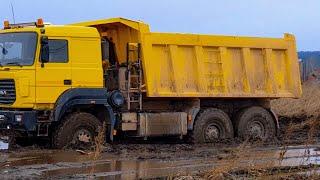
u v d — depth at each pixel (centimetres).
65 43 1462
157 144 1659
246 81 1803
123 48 1675
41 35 1433
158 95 1628
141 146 1572
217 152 1472
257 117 1836
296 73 1908
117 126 1580
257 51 1838
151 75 1619
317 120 1475
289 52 1894
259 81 1836
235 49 1789
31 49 1433
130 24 1612
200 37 1708
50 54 1443
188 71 1694
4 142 1480
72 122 1463
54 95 1442
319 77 2956
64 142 1455
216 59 1752
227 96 1758
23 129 1419
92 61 1498
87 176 1098
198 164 1262
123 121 1582
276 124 1875
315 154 1427
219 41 1747
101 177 1094
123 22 1616
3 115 1433
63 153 1391
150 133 1619
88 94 1487
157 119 1631
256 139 1780
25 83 1419
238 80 1792
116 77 1638
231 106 1844
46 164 1232
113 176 1105
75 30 1478
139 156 1381
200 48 1712
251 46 1814
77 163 1254
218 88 1752
